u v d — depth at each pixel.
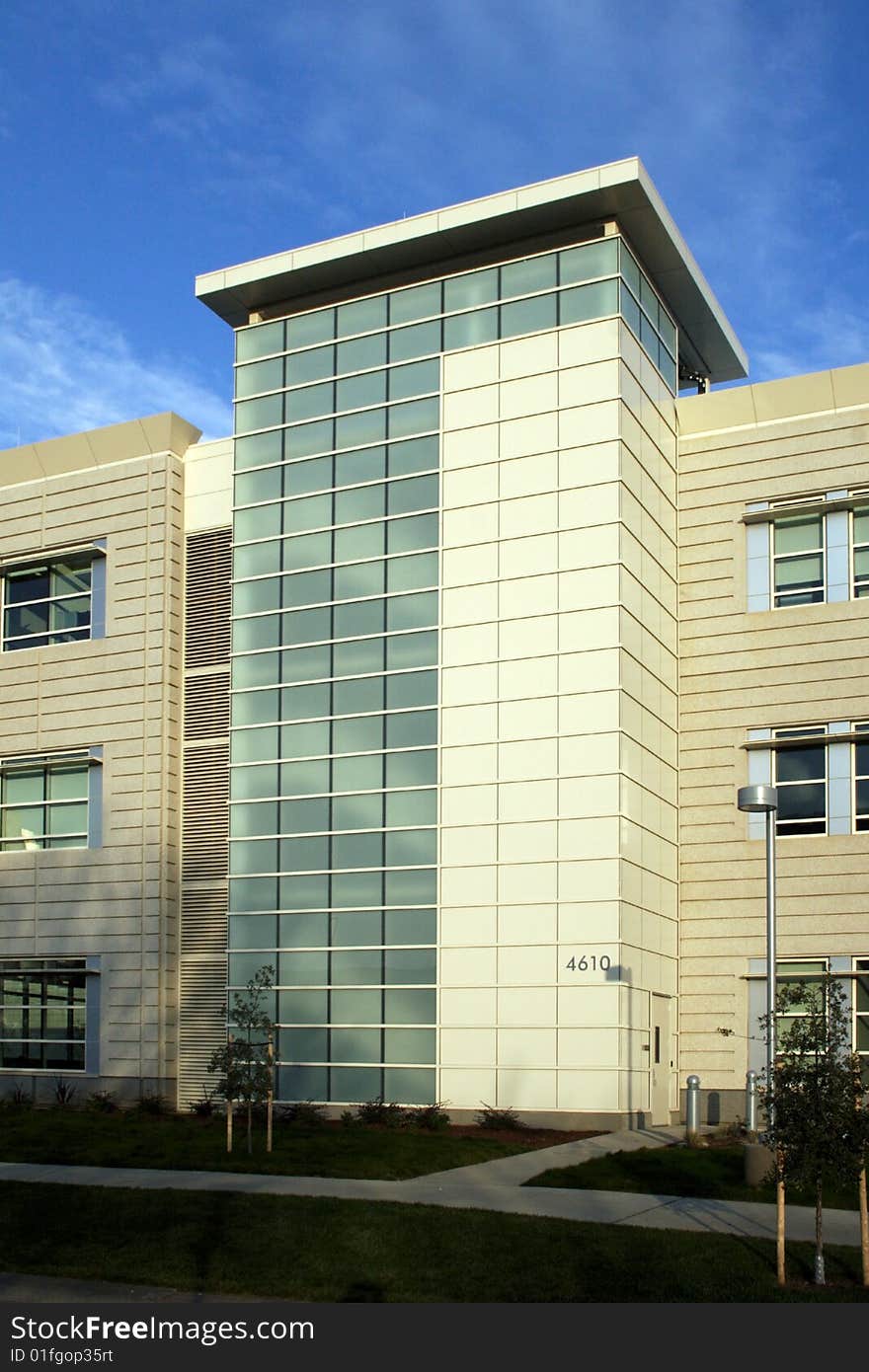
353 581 31.88
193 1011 33.06
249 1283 14.51
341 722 31.42
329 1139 24.91
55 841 35.62
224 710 34.06
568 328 30.31
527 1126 27.75
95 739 35.31
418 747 30.38
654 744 30.53
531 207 30.11
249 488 33.75
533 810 28.92
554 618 29.41
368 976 30.03
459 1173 21.27
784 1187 15.02
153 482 35.62
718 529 32.66
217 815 33.69
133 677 34.97
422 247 31.75
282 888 31.41
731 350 35.88
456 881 29.47
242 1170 21.59
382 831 30.44
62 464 37.12
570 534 29.53
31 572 37.53
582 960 27.98
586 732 28.66
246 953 31.56
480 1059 28.61
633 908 28.58
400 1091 29.25
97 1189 19.52
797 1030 15.86
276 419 33.66
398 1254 15.39
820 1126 14.43
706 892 31.44
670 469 32.84
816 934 30.12
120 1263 15.45
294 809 31.62
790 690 31.28
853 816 30.22
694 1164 21.97
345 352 32.97
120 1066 33.34
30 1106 33.38
